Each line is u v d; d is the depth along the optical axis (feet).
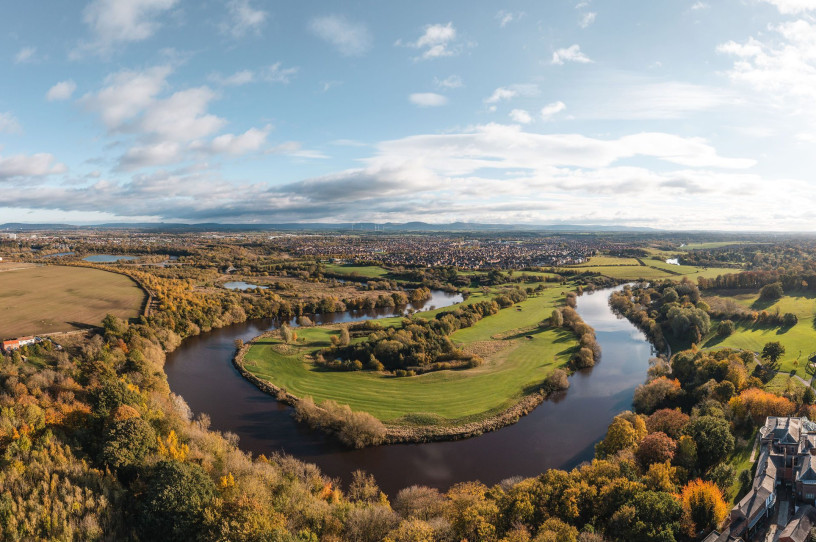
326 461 283.59
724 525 188.96
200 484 193.98
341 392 376.27
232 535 167.73
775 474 209.15
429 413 339.57
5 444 208.13
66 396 266.36
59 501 179.32
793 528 177.06
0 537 162.91
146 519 180.34
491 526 180.45
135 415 240.12
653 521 178.40
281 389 379.96
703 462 237.86
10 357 318.24
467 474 271.90
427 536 176.55
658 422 278.46
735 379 320.29
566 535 169.48
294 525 189.47
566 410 357.20
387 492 253.24
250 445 299.38
